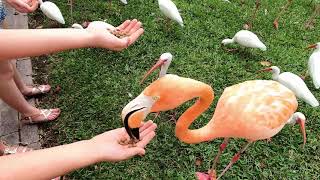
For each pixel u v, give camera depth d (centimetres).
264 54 167
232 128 100
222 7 193
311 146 128
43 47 68
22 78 146
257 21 186
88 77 146
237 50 168
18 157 55
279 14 183
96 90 142
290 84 137
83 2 187
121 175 115
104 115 133
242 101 100
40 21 177
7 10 172
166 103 87
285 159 124
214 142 127
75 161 58
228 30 178
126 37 84
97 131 128
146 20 178
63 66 151
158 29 175
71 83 144
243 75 155
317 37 181
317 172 121
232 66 159
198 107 95
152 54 160
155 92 84
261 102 101
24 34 67
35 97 140
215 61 160
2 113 131
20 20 172
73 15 178
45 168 55
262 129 100
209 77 152
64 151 59
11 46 65
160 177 116
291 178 119
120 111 135
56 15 160
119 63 155
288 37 179
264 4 201
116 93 142
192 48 166
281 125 104
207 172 119
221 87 149
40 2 171
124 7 185
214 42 170
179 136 100
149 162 119
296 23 190
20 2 96
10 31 66
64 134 127
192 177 116
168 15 164
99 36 77
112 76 148
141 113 78
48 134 128
